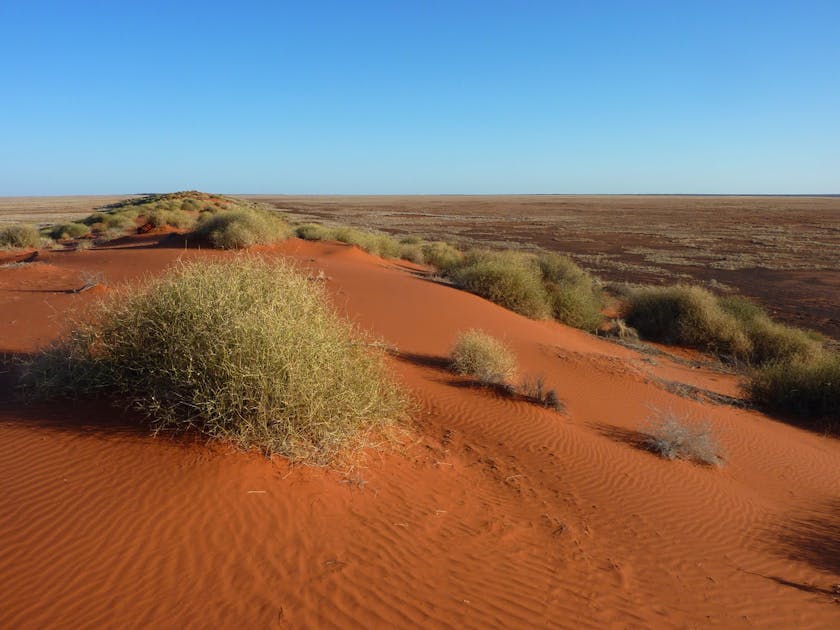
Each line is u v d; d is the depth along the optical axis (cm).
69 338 704
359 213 10550
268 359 548
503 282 1939
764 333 1900
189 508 452
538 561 496
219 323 571
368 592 402
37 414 593
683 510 659
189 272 661
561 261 2516
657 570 518
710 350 1934
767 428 1092
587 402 1031
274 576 400
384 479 582
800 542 619
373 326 1266
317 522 473
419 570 443
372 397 635
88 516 431
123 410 602
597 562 513
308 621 363
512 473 685
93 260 1944
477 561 475
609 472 732
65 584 365
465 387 972
